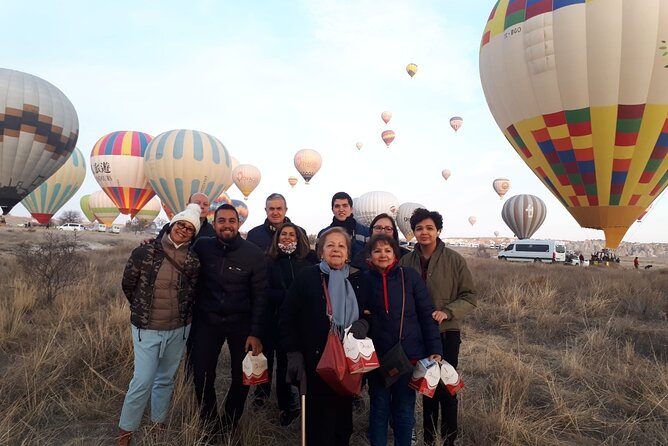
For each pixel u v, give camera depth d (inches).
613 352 205.8
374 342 105.7
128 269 117.4
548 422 132.7
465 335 241.4
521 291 350.9
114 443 117.6
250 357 116.6
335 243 104.9
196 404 128.9
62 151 946.7
